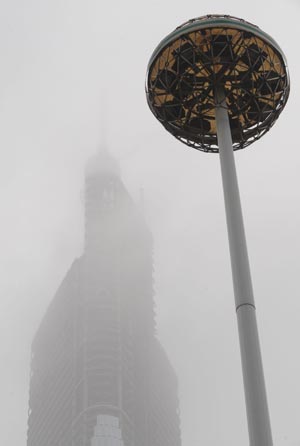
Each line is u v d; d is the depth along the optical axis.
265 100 42.97
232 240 36.91
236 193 38.38
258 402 31.78
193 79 42.16
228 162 39.53
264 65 42.03
